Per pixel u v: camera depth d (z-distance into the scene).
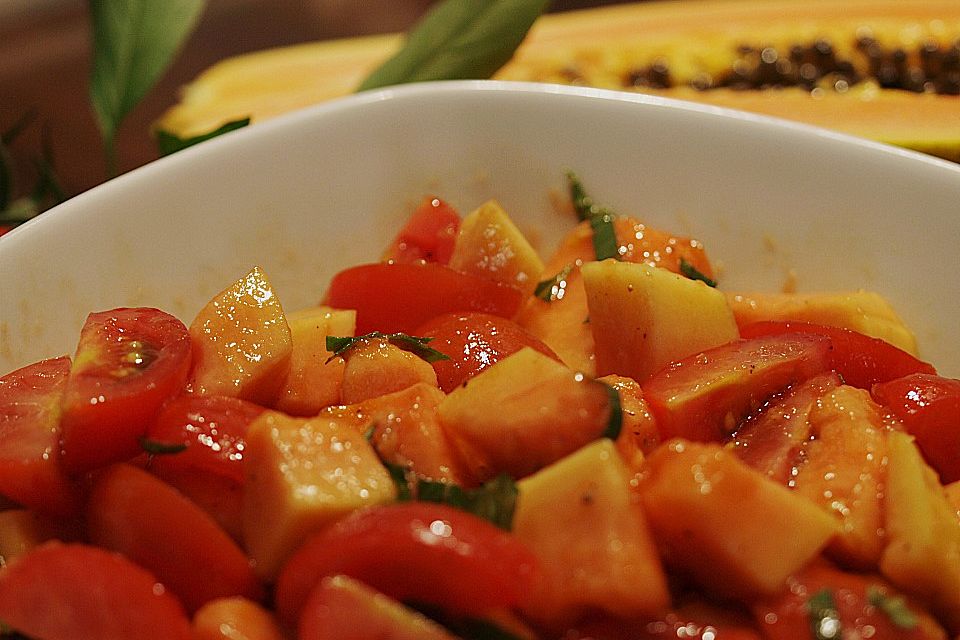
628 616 0.20
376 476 0.21
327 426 0.21
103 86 0.32
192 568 0.20
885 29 0.38
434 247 0.28
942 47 0.37
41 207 0.32
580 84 0.37
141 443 0.21
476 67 0.31
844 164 0.27
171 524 0.20
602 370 0.25
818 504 0.21
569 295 0.26
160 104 0.44
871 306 0.26
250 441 0.21
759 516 0.20
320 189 0.27
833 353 0.25
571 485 0.20
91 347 0.22
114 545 0.21
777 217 0.27
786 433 0.23
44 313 0.25
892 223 0.27
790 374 0.24
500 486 0.20
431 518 0.19
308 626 0.19
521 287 0.27
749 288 0.28
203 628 0.20
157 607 0.20
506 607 0.19
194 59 0.46
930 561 0.20
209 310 0.23
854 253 0.27
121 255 0.26
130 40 0.32
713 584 0.20
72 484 0.22
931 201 0.26
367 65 0.40
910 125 0.31
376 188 0.28
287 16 0.49
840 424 0.22
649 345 0.24
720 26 0.39
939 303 0.26
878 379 0.25
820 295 0.26
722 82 0.38
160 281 0.26
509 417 0.21
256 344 0.23
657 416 0.23
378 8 0.49
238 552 0.21
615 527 0.20
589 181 0.28
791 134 0.27
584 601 0.20
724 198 0.28
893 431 0.22
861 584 0.20
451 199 0.28
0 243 0.24
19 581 0.20
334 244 0.28
